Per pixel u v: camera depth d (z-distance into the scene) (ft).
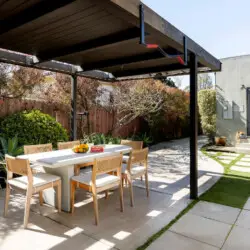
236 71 31.37
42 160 9.96
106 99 27.20
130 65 17.15
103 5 6.97
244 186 14.37
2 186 14.08
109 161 9.96
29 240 8.02
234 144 31.71
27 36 11.02
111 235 8.39
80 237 8.23
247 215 10.12
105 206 11.14
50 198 11.10
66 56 13.67
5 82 18.51
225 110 32.27
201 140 39.96
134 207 11.03
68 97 22.65
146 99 27.94
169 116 36.22
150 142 30.32
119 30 10.25
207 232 8.63
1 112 17.43
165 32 9.24
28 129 16.01
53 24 9.57
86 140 21.48
